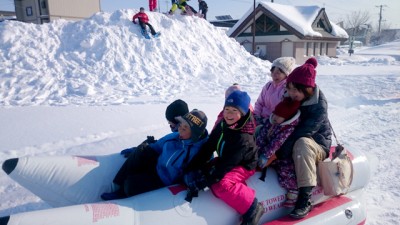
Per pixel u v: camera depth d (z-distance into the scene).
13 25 13.90
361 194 3.90
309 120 3.17
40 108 8.65
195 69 15.41
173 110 3.60
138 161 3.42
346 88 12.77
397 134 6.87
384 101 10.32
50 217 2.41
